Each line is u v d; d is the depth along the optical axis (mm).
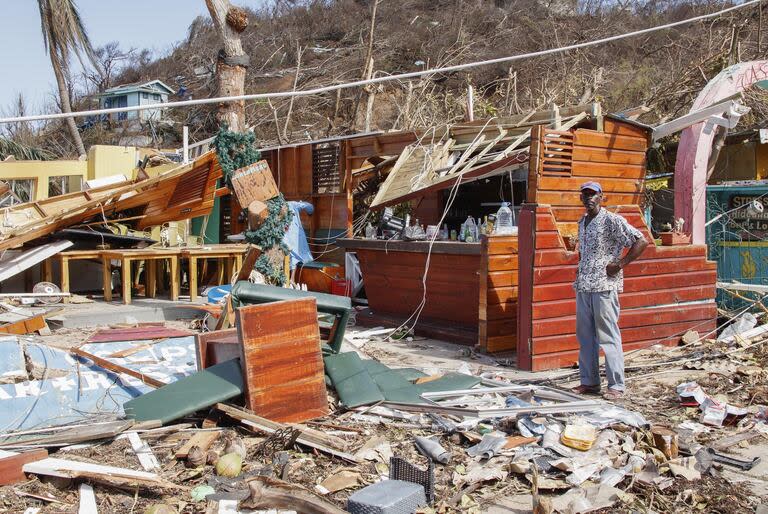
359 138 12445
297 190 13969
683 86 17938
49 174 15039
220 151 8758
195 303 10781
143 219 13172
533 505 4043
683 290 8852
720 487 4453
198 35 49156
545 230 7594
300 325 5574
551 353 7660
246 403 5391
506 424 5395
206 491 4211
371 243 10148
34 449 4715
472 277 8859
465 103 19281
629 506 4152
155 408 5301
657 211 14914
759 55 16328
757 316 9492
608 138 8344
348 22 41969
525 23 34906
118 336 7137
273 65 39031
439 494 4305
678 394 6379
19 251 11195
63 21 22000
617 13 33281
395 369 6969
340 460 4762
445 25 37344
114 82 46188
